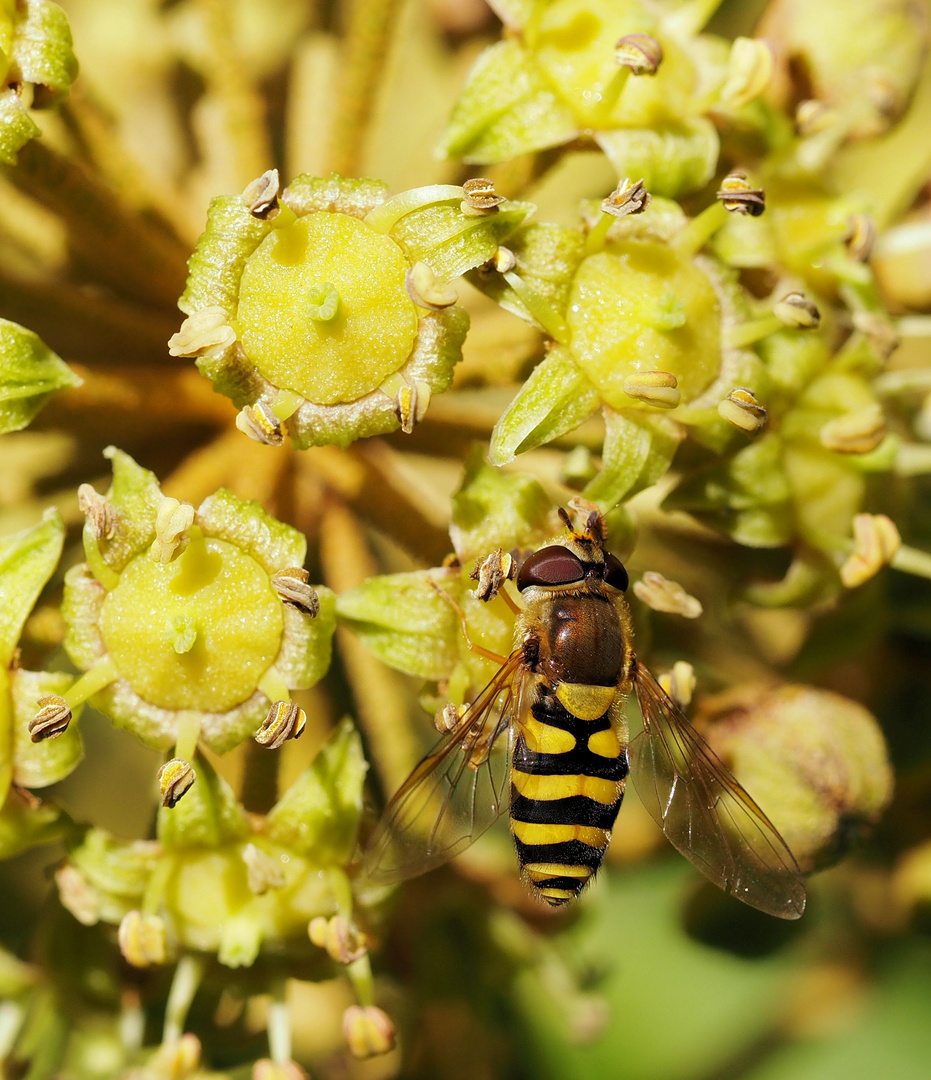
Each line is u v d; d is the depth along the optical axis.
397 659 0.12
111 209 0.12
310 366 0.12
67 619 0.12
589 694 0.12
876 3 0.13
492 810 0.12
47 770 0.12
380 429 0.12
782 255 0.13
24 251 0.13
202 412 0.13
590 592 0.12
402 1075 0.13
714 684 0.13
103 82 0.14
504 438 0.12
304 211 0.12
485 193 0.12
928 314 0.13
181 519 0.12
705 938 0.13
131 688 0.12
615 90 0.12
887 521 0.12
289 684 0.12
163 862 0.12
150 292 0.13
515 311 0.12
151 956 0.12
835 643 0.13
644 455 0.12
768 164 0.13
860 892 0.14
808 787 0.12
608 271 0.12
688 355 0.12
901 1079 0.14
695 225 0.12
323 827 0.12
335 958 0.12
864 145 0.13
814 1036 0.14
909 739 0.13
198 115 0.14
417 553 0.12
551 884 0.12
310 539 0.13
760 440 0.12
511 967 0.13
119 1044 0.13
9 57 0.12
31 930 0.13
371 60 0.13
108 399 0.12
